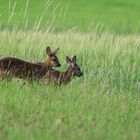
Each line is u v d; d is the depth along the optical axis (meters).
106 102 38.44
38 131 30.44
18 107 35.44
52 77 44.22
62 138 29.75
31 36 56.00
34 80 43.47
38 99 37.47
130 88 44.25
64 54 52.56
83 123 33.03
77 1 158.25
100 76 45.03
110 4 158.12
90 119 33.97
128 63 51.25
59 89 42.19
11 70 42.41
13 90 39.19
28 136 29.59
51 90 40.66
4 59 42.81
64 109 35.84
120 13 146.88
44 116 34.06
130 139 30.94
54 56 45.25
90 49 53.34
